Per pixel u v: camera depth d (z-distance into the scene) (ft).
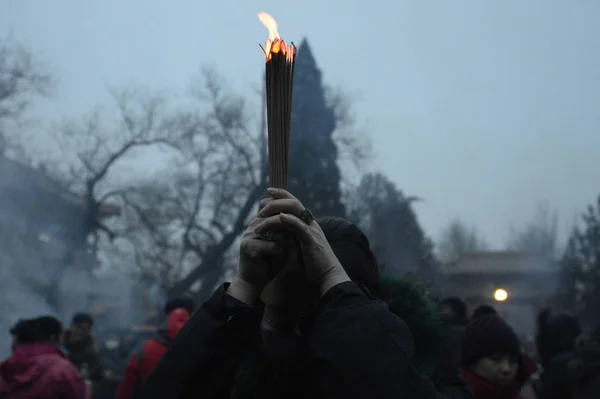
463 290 108.58
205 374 6.30
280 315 6.27
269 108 6.04
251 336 6.45
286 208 5.97
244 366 6.56
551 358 19.08
